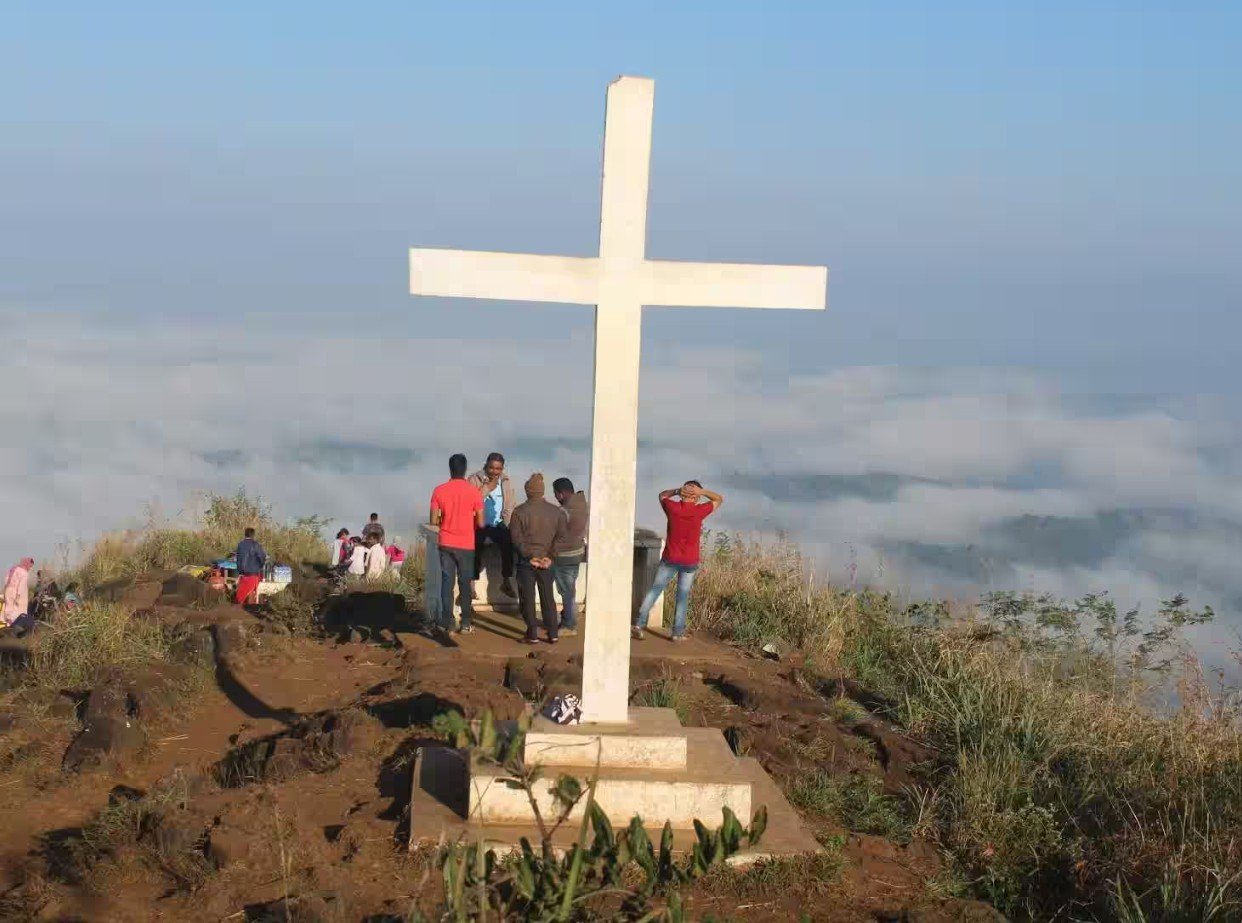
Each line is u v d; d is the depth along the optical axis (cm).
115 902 681
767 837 774
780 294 830
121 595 1528
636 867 696
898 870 780
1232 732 988
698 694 1137
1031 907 765
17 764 919
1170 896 742
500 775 756
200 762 947
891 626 1377
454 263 798
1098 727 1042
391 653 1246
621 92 804
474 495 1304
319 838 742
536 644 1266
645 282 812
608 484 808
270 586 1798
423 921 597
